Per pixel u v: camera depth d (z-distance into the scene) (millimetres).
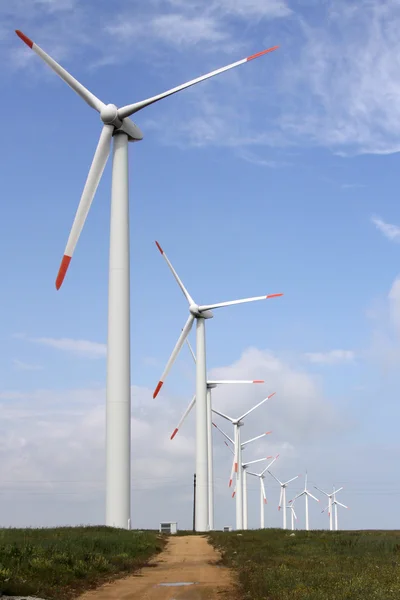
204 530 87562
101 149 53469
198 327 90062
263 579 24375
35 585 22438
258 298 84062
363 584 22578
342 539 48719
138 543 42906
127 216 53281
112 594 23422
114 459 50719
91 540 37625
